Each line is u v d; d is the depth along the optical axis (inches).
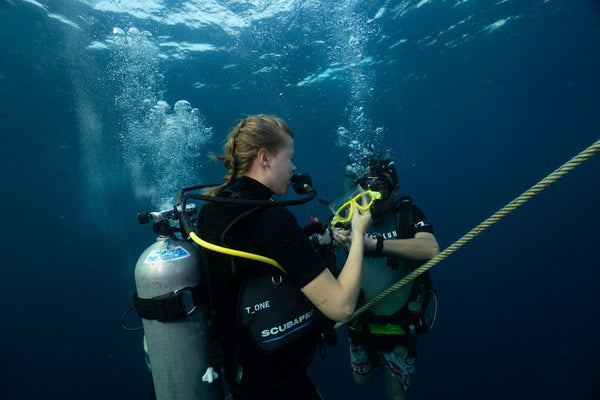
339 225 92.2
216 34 608.4
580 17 730.8
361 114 1139.3
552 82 1159.6
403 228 104.6
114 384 458.3
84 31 517.7
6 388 490.0
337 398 356.5
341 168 2034.9
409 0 569.0
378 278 104.7
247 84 769.6
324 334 53.2
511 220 2076.8
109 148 852.0
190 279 51.8
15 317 1270.9
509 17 696.4
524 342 442.0
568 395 312.0
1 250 1600.6
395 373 105.3
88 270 2193.7
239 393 48.4
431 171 3065.9
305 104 950.4
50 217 1393.9
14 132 738.2
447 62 874.1
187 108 786.2
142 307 51.1
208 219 48.9
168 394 51.6
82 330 828.6
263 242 42.3
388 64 809.5
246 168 50.0
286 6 564.4
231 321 48.8
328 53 695.7
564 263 1028.5
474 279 941.8
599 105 1557.6
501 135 2123.5
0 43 502.3
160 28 565.9
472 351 437.4
